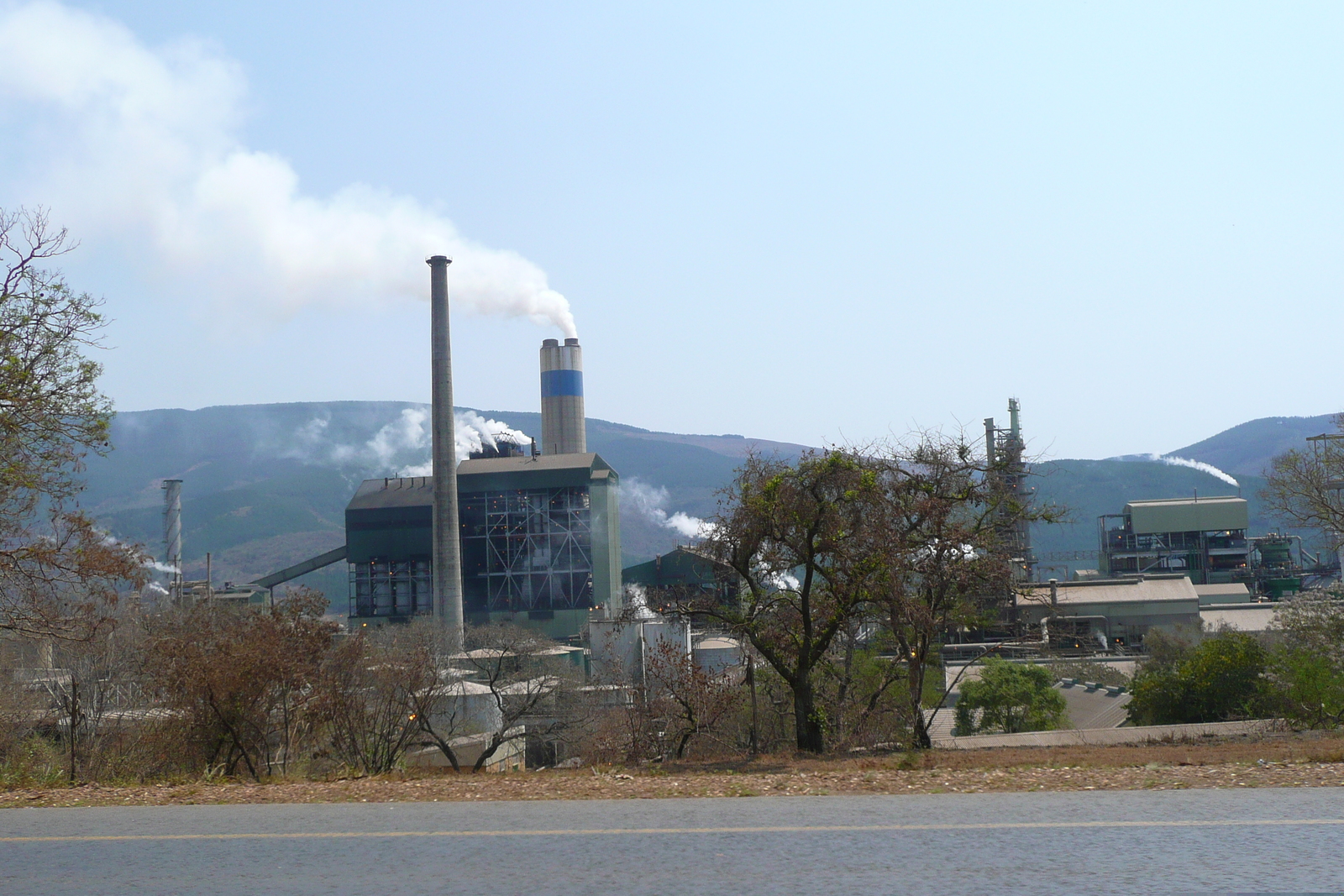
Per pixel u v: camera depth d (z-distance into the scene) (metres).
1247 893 5.75
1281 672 44.41
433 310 110.12
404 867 6.81
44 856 7.51
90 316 21.80
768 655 28.02
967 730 52.78
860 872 6.38
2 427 20.94
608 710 50.97
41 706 39.19
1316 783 9.62
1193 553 130.38
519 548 121.81
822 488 27.41
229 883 6.55
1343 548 50.72
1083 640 88.88
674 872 6.46
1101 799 8.82
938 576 29.69
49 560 23.25
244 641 30.81
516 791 10.48
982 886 6.00
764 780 11.07
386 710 35.47
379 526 122.31
